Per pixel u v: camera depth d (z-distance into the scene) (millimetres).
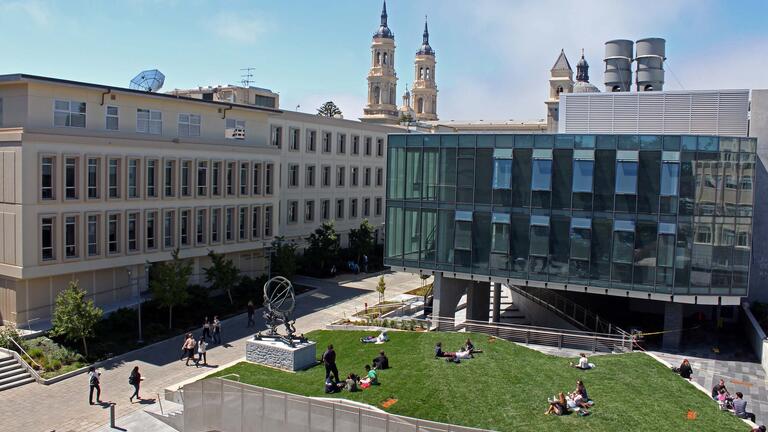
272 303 34188
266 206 54875
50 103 39844
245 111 54000
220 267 45875
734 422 25047
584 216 36688
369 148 75188
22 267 37531
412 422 22109
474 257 39344
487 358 32281
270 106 73875
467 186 39312
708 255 34906
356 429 23281
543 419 24938
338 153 69750
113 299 43562
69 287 36781
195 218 48406
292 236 63594
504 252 38531
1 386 31672
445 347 34469
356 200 73375
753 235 40938
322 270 59938
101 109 42781
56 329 34906
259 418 26000
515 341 37688
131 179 43938
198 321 43125
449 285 41219
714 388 27828
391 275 62500
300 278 58094
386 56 136750
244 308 46844
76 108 41375
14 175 37531
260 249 54719
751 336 36688
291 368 31844
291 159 62938
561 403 25547
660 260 35281
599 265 36562
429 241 40625
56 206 39062
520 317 46719
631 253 35812
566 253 37188
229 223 51656
